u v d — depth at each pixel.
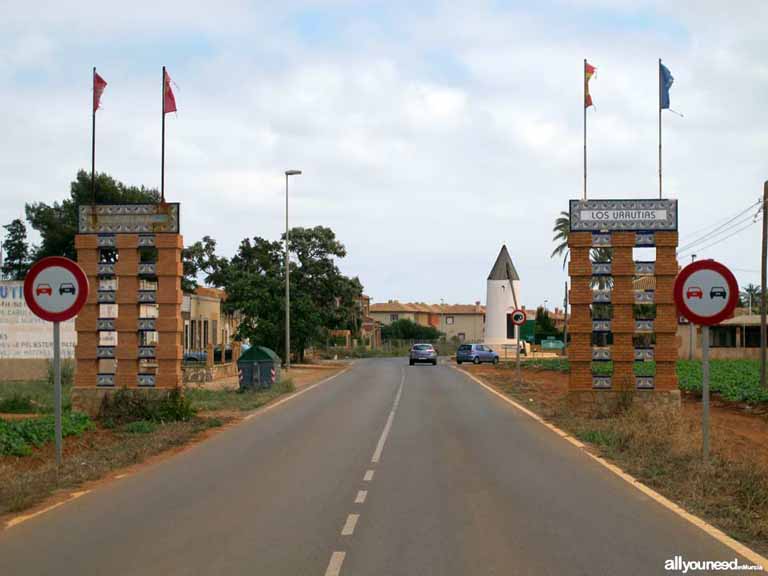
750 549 8.02
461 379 41.84
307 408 25.09
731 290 12.17
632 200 21.67
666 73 22.59
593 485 11.58
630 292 21.70
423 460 14.17
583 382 22.05
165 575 7.19
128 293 22.53
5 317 38.28
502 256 79.50
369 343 108.00
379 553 7.90
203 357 46.75
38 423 16.59
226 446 16.30
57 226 60.91
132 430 18.67
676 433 15.61
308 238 65.81
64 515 9.75
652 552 7.90
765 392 29.58
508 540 8.39
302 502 10.45
